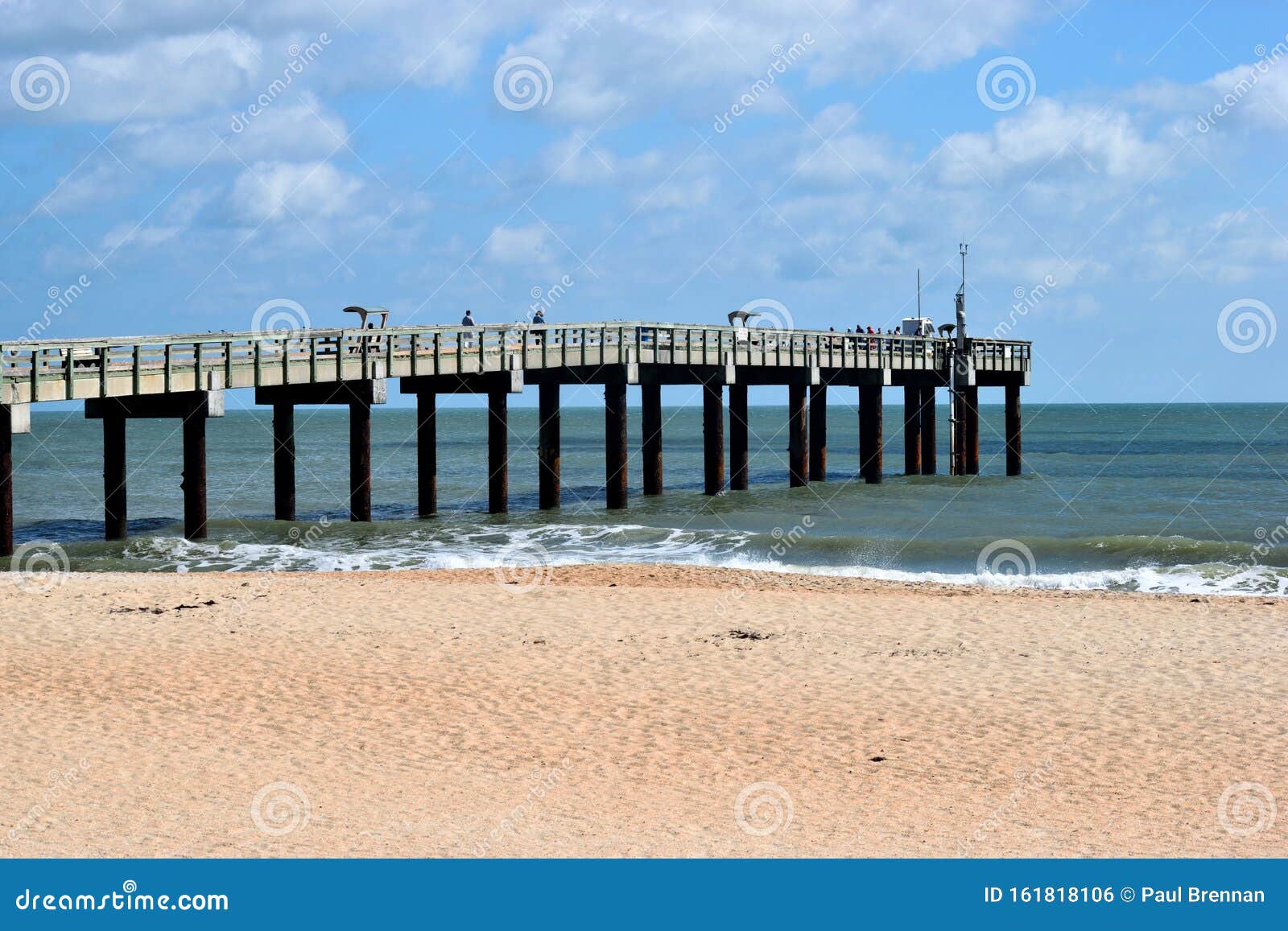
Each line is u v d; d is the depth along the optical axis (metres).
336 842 10.57
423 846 10.52
